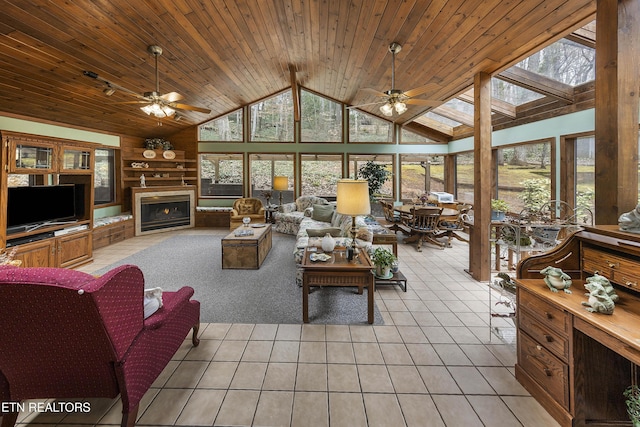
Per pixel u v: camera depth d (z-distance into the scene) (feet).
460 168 24.06
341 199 9.29
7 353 4.38
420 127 25.58
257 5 11.34
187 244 18.92
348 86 20.44
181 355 7.16
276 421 5.23
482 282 12.23
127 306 4.60
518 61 10.80
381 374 6.48
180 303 6.32
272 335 8.11
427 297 10.71
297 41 14.94
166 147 24.31
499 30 9.11
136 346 4.86
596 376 4.85
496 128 17.85
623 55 6.24
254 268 13.87
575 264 6.16
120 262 14.87
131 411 4.70
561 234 11.05
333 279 8.80
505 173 17.43
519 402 5.67
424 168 25.94
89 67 12.32
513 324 8.64
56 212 13.17
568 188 12.95
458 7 8.65
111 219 19.16
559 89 12.62
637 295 5.08
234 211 22.89
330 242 10.30
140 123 20.80
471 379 6.33
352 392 5.94
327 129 25.89
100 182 20.36
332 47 14.71
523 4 7.77
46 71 11.75
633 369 4.87
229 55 15.38
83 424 5.15
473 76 12.71
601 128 6.61
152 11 10.22
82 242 14.28
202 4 10.61
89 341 4.32
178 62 14.32
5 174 10.84
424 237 19.06
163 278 12.62
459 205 20.92
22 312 4.03
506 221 10.46
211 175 26.16
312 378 6.34
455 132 24.17
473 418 5.29
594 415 4.87
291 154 26.03
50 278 3.95
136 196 21.44
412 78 14.93
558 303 5.06
